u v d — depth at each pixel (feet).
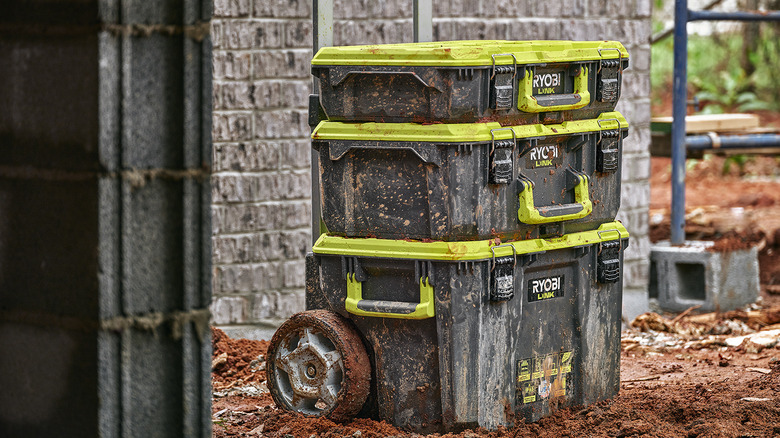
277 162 25.99
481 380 17.26
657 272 31.91
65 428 12.97
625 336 28.55
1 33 13.39
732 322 29.37
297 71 25.99
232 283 25.71
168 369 13.20
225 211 25.46
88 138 12.39
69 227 12.73
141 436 12.96
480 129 16.80
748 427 18.04
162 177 12.96
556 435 17.56
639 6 30.40
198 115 13.07
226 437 18.08
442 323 17.10
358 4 26.08
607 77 18.71
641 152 31.09
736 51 78.84
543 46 17.56
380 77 17.21
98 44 12.19
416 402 17.67
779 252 37.78
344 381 17.94
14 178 13.34
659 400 19.74
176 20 12.89
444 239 16.99
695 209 44.11
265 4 25.43
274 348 19.08
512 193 17.34
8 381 13.65
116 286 12.62
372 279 17.85
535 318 18.02
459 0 27.43
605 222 19.15
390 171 17.37
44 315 13.07
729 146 33.60
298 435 17.71
